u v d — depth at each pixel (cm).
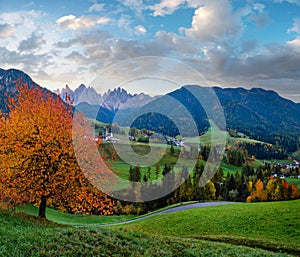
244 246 2214
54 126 1912
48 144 1895
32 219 1881
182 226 3309
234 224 3181
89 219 4866
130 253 1348
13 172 1898
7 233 1212
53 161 1873
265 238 2709
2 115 2034
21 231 1341
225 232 2986
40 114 1925
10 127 1950
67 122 1938
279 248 2361
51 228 1580
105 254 1249
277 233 2827
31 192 1933
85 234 1471
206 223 3309
